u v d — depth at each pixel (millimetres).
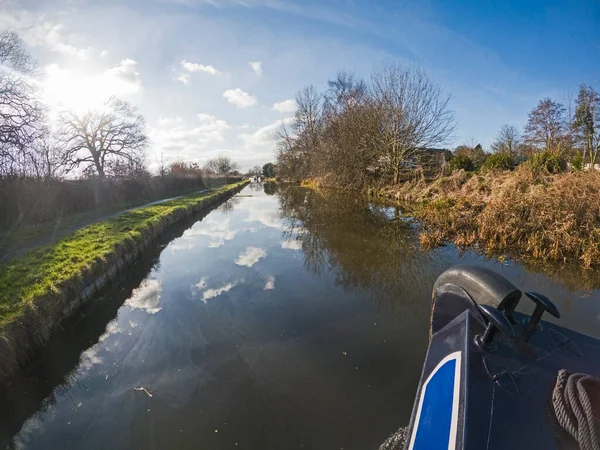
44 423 3365
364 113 22188
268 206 21047
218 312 5531
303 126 38719
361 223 12875
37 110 12117
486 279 2311
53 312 4902
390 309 5371
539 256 7461
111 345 4734
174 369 4070
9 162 10656
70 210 13547
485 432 1403
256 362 4102
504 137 29938
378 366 3918
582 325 4570
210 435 3059
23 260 6578
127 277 7582
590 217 7578
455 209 10156
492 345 1845
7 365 3812
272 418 3215
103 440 3098
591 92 20094
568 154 20094
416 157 20281
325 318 5133
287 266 7887
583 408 1304
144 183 21328
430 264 7527
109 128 23922
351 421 3135
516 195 9008
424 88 19375
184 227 13992
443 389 1718
